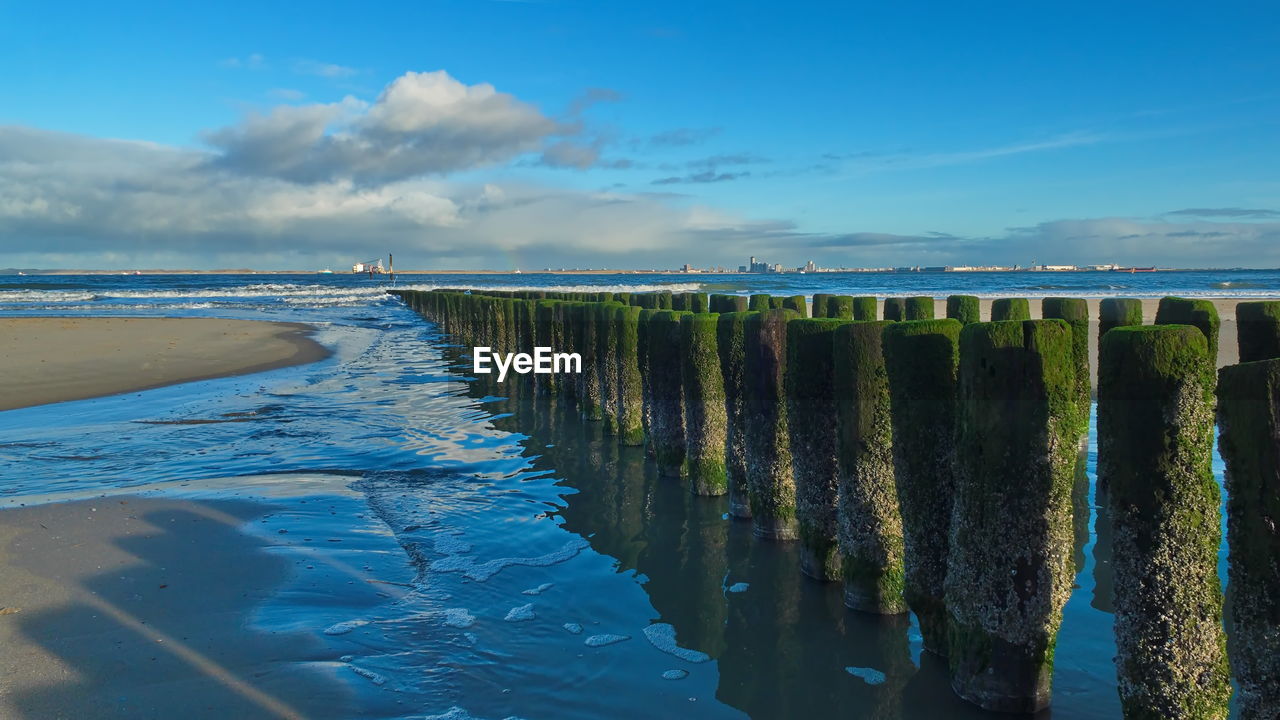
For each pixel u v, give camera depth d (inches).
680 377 348.2
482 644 198.2
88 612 204.4
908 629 205.6
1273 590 106.8
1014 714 161.3
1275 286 2011.6
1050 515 152.2
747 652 196.2
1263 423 106.2
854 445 208.1
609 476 359.3
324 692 170.4
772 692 177.6
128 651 184.5
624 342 418.6
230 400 551.2
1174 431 124.7
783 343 262.7
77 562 237.9
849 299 435.5
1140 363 125.9
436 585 235.0
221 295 2192.4
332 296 2233.0
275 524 281.0
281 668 179.9
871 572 210.8
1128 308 339.6
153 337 909.8
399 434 447.8
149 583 224.2
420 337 1077.8
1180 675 129.0
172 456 387.2
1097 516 297.7
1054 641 161.3
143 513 288.4
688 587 235.3
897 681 181.2
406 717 163.8
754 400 268.1
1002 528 155.2
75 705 161.5
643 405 391.2
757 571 246.1
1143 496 127.9
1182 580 127.3
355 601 219.5
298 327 1121.4
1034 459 150.3
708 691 178.5
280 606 212.8
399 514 300.4
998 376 150.5
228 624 200.7
